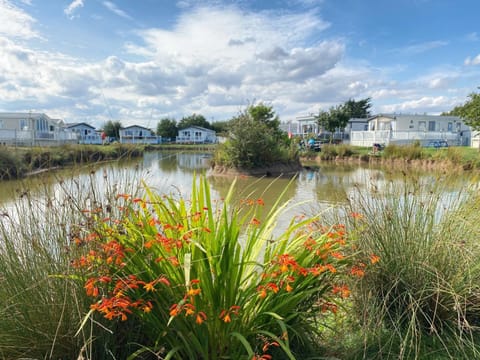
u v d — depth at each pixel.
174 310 1.33
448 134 29.36
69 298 1.57
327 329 2.21
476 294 2.06
